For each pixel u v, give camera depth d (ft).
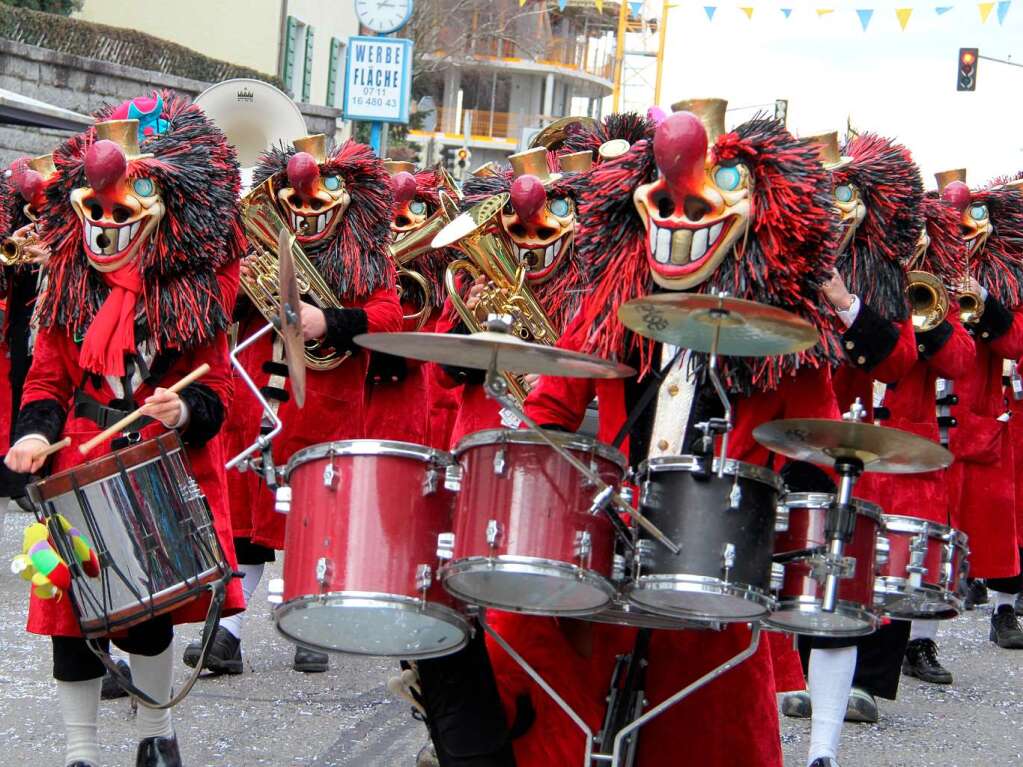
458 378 27.12
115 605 16.80
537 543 13.58
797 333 13.46
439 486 14.29
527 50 175.73
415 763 21.12
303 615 14.38
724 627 15.62
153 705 17.12
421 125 143.64
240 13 99.91
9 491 31.22
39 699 23.25
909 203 21.06
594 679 15.76
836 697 19.84
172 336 18.19
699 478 13.80
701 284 15.58
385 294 27.30
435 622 14.34
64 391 18.66
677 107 15.84
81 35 72.13
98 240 18.04
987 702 26.50
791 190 15.21
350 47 65.92
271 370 26.32
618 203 15.83
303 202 26.63
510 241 25.66
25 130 66.08
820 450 14.71
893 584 16.96
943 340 24.16
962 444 28.12
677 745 15.67
